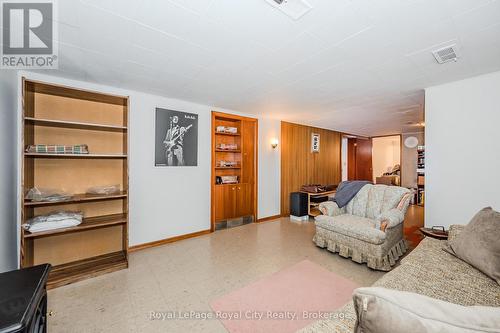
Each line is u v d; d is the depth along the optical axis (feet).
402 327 1.58
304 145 18.69
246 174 14.96
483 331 1.48
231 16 4.89
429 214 9.39
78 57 6.87
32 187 7.72
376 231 8.27
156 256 9.53
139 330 5.28
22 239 6.66
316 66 7.43
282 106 12.75
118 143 9.66
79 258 8.75
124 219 8.67
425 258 5.54
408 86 9.33
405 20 5.01
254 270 8.26
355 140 25.73
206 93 10.43
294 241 11.46
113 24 5.21
